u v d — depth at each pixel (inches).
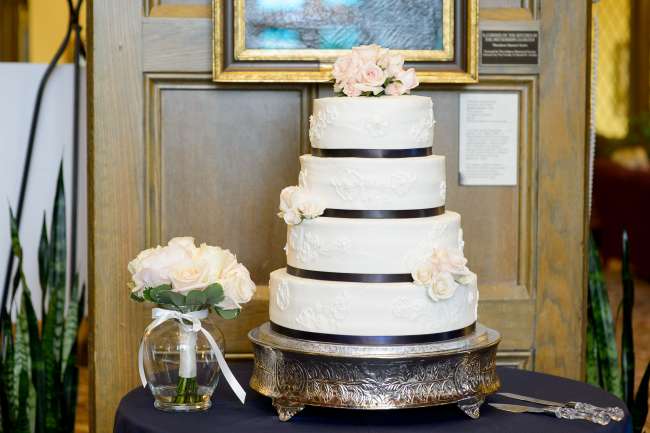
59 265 120.5
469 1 111.3
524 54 115.5
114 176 112.0
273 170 115.0
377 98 85.4
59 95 127.3
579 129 116.4
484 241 117.4
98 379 112.9
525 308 117.0
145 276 85.1
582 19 115.5
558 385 95.2
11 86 126.0
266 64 110.8
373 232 82.6
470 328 87.5
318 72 110.7
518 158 117.2
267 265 115.8
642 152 398.9
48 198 128.2
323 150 86.5
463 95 116.1
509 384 95.5
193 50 112.1
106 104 111.5
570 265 117.2
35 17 308.7
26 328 120.6
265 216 115.5
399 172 83.7
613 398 90.4
